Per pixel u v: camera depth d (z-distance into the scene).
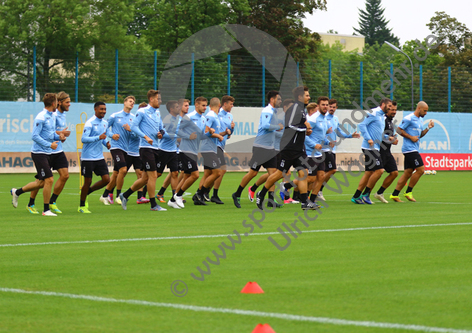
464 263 15.49
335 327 9.98
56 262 15.75
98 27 77.00
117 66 63.53
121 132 31.78
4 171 59.50
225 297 12.05
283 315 10.70
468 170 73.56
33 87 62.38
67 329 10.01
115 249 17.72
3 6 71.94
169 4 74.81
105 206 31.08
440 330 9.77
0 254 16.94
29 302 11.73
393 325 10.06
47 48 72.69
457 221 24.42
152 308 11.24
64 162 27.14
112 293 12.43
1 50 62.12
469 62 81.44
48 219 25.23
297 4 85.81
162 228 22.31
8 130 59.66
